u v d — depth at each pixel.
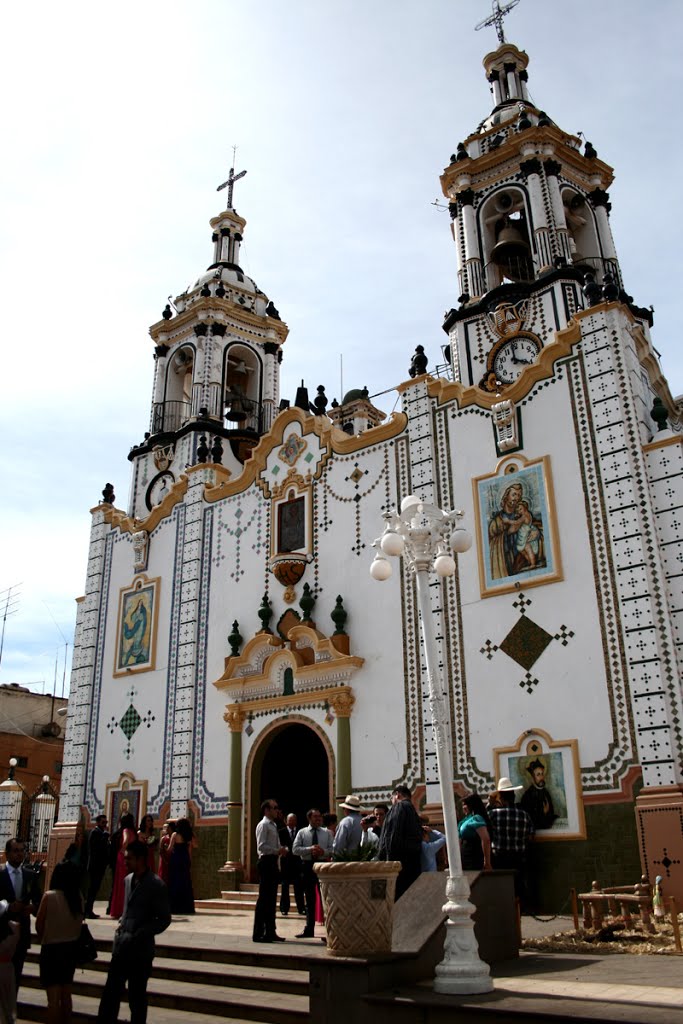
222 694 21.27
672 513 15.23
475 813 11.99
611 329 17.02
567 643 15.72
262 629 20.73
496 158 23.78
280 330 29.95
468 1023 7.47
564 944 11.10
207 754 21.11
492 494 17.66
